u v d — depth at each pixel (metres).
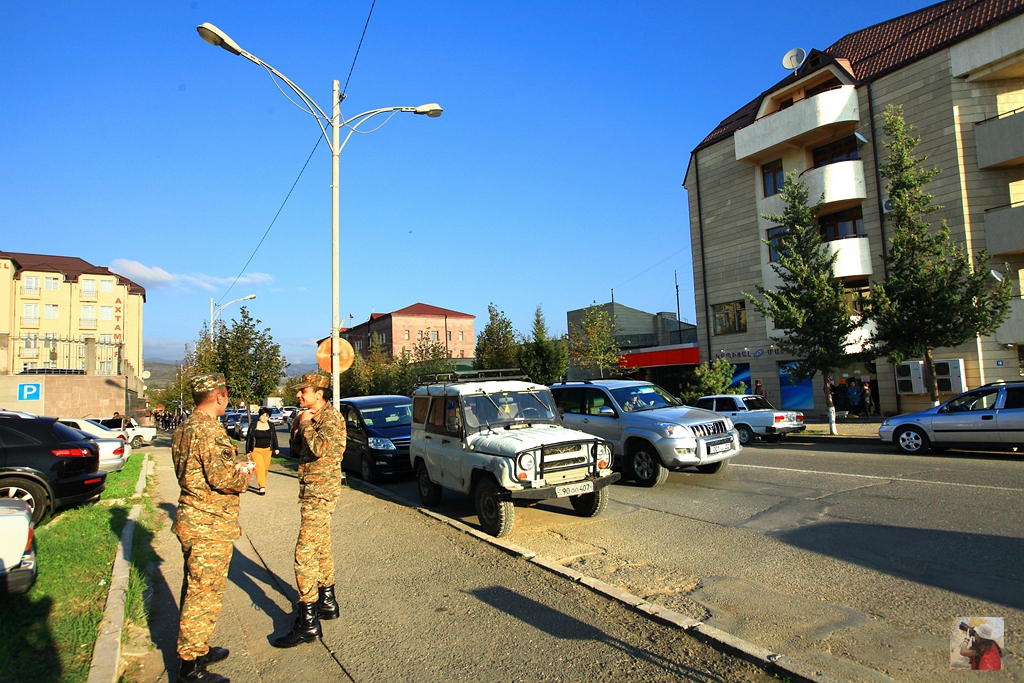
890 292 15.26
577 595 5.14
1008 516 6.95
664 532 7.10
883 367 20.75
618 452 10.59
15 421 8.29
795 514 7.62
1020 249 17.42
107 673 3.78
